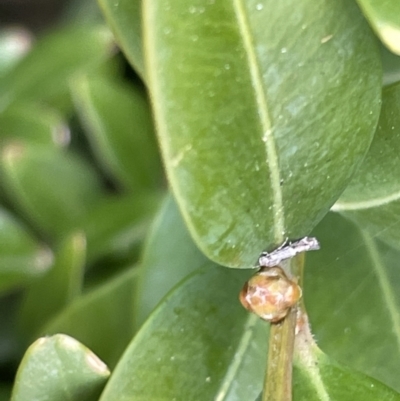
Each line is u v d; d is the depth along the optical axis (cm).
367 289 5
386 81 5
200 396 5
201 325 5
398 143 5
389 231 5
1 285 9
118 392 5
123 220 9
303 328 5
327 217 5
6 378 9
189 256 6
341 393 5
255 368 5
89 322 7
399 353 5
